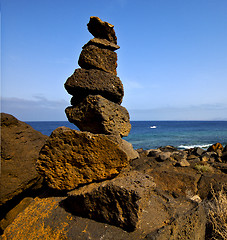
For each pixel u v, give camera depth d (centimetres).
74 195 319
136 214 266
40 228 307
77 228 288
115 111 455
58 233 287
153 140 3419
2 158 363
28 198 399
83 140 345
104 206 293
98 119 424
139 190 277
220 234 354
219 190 498
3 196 346
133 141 3300
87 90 445
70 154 351
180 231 293
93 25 477
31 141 428
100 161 350
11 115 409
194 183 550
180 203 349
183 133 5053
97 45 466
